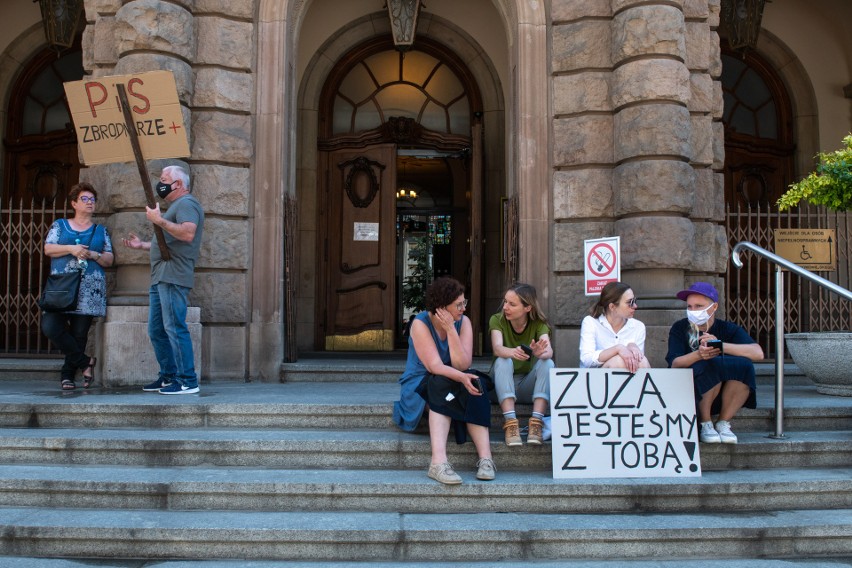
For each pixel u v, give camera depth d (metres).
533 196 7.55
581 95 7.41
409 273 11.61
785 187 11.34
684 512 4.21
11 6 10.66
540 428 4.63
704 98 7.50
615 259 6.01
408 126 10.80
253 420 5.09
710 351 4.53
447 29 10.71
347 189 10.80
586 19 7.43
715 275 7.65
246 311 7.41
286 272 7.64
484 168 10.70
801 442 4.75
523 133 7.57
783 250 8.30
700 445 4.70
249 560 3.71
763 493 4.27
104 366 6.49
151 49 6.95
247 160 7.48
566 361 7.35
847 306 9.23
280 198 7.50
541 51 7.64
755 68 11.45
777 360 5.05
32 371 7.34
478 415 4.39
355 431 5.01
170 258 5.80
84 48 7.43
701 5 7.54
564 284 7.41
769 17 11.20
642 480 4.33
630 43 7.04
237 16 7.52
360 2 10.60
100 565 3.61
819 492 4.32
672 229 6.86
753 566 3.67
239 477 4.30
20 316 8.23
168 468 4.54
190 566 3.60
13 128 10.72
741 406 4.80
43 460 4.59
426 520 3.95
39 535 3.73
